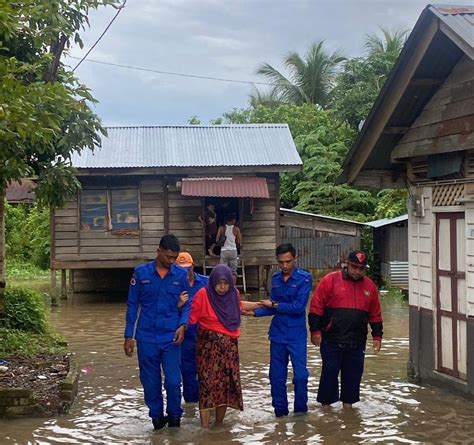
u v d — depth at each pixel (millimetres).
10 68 7492
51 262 19109
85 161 18828
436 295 8734
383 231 22234
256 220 19984
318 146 28484
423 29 7711
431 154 8500
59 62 10289
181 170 19016
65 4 9484
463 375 8203
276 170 19281
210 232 19734
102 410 7938
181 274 7234
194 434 7023
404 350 11773
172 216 19500
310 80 36562
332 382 7883
